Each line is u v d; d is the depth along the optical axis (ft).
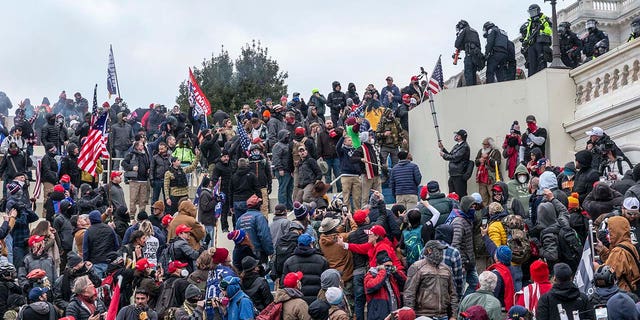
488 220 58.29
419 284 50.83
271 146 91.56
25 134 100.12
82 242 65.62
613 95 79.41
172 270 55.06
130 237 61.87
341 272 57.93
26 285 59.67
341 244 57.11
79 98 119.75
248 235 62.49
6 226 67.77
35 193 85.71
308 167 75.77
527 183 69.77
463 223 56.85
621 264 49.08
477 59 86.99
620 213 53.72
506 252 52.11
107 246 64.08
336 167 82.74
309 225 60.44
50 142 97.35
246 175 72.95
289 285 51.19
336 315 49.11
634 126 77.10
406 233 58.13
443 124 86.38
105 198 80.43
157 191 85.87
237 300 50.75
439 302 50.52
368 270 56.29
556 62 84.48
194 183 94.43
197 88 101.96
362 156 76.28
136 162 86.17
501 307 50.03
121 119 98.78
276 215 64.13
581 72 82.89
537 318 44.42
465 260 56.70
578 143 82.74
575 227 57.72
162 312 53.78
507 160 79.82
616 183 59.88
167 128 94.53
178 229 61.21
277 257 58.03
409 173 72.43
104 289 57.52
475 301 47.44
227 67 169.07
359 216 57.57
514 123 79.97
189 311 52.42
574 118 82.94
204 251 57.52
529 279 58.70
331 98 100.89
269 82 169.58
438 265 51.06
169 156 86.43
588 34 95.55
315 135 88.69
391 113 82.94
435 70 88.38
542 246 56.65
